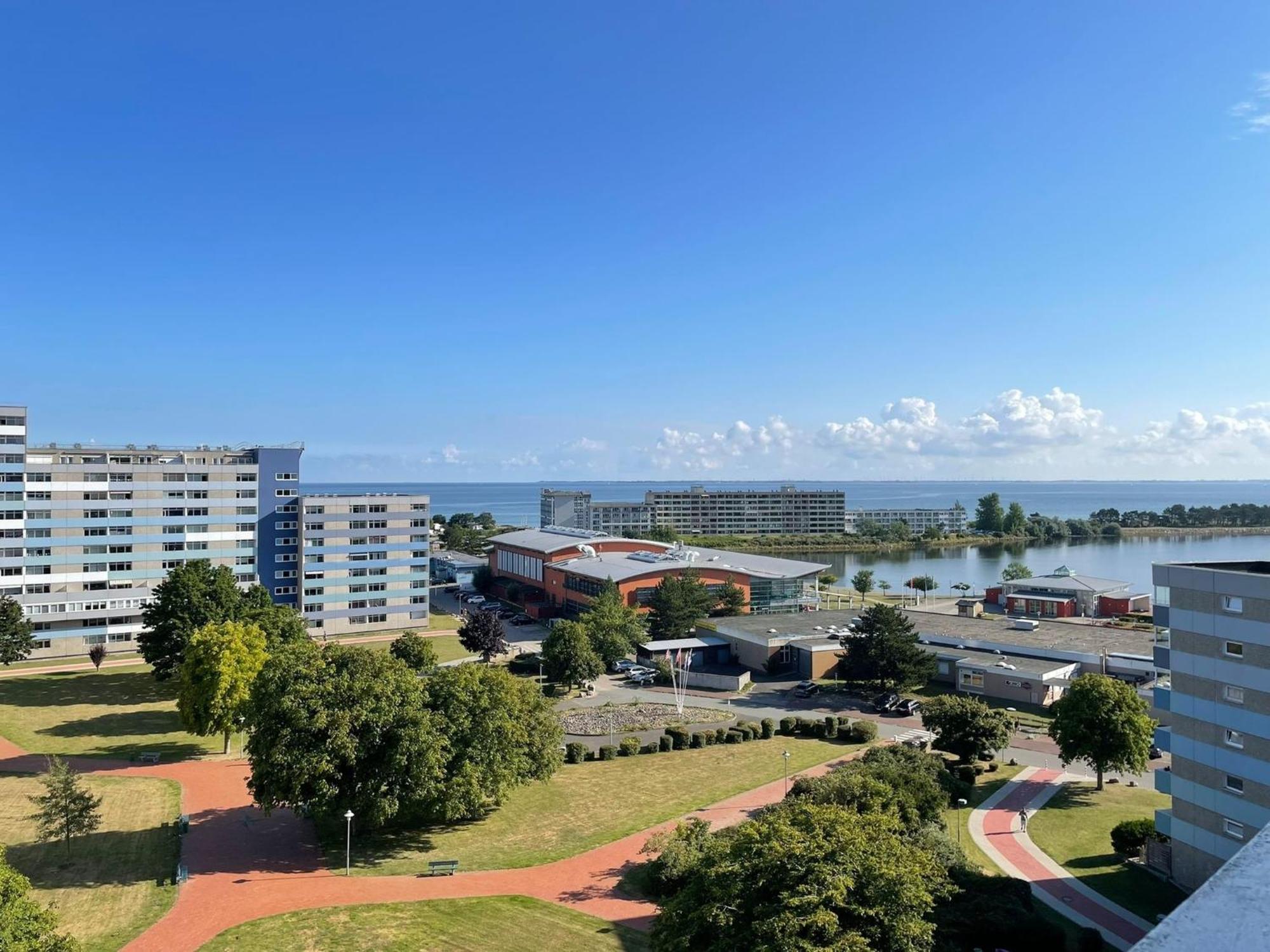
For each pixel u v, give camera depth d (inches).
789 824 1321.4
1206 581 1765.5
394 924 1668.3
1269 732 1637.6
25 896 1309.1
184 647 3735.2
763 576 5565.9
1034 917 1505.9
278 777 1990.7
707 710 3543.3
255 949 1552.7
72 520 4653.1
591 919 1724.9
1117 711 2484.0
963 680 3791.8
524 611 6097.4
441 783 2064.5
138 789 2573.8
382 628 5472.4
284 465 5334.6
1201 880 1770.4
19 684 3932.1
